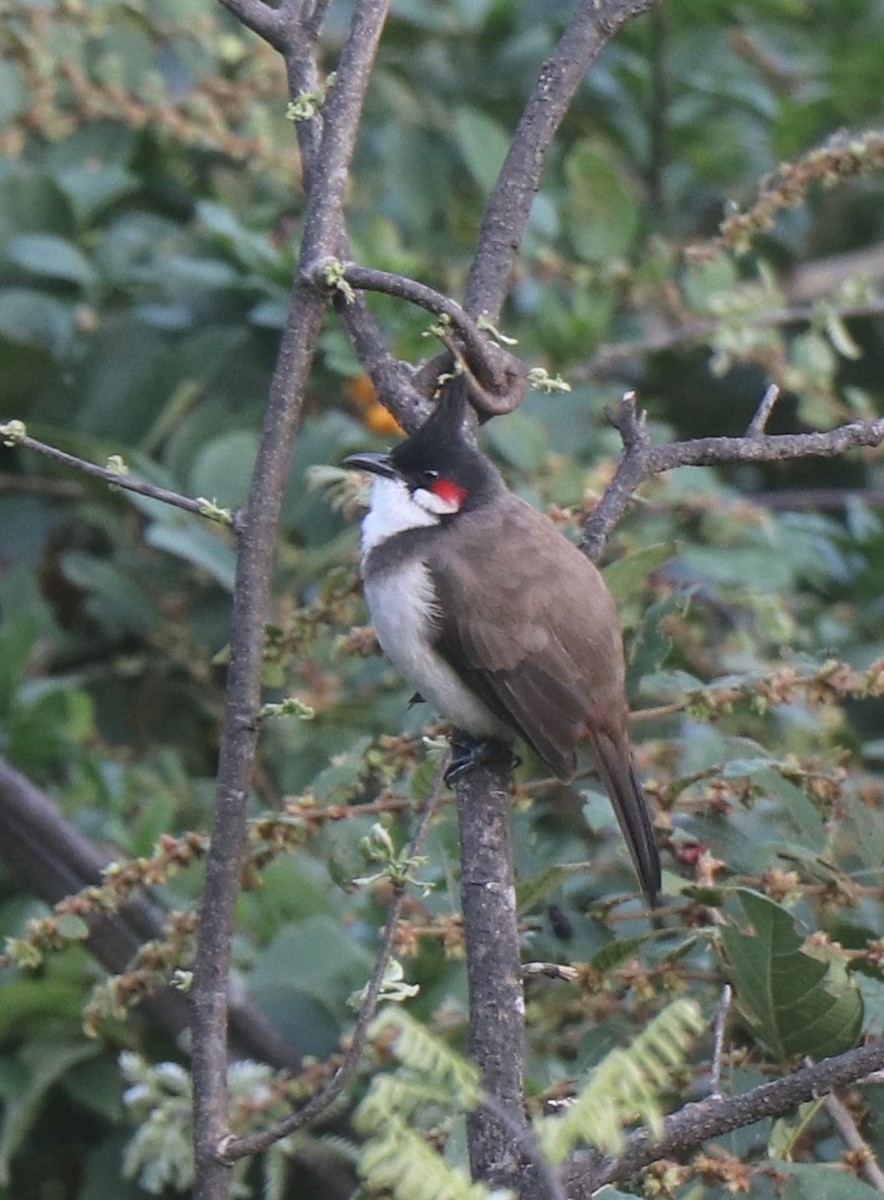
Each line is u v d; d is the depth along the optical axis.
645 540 9.04
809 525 9.88
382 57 11.60
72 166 10.88
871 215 12.72
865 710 10.29
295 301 6.00
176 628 9.56
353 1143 7.44
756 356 9.30
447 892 7.02
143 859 6.34
